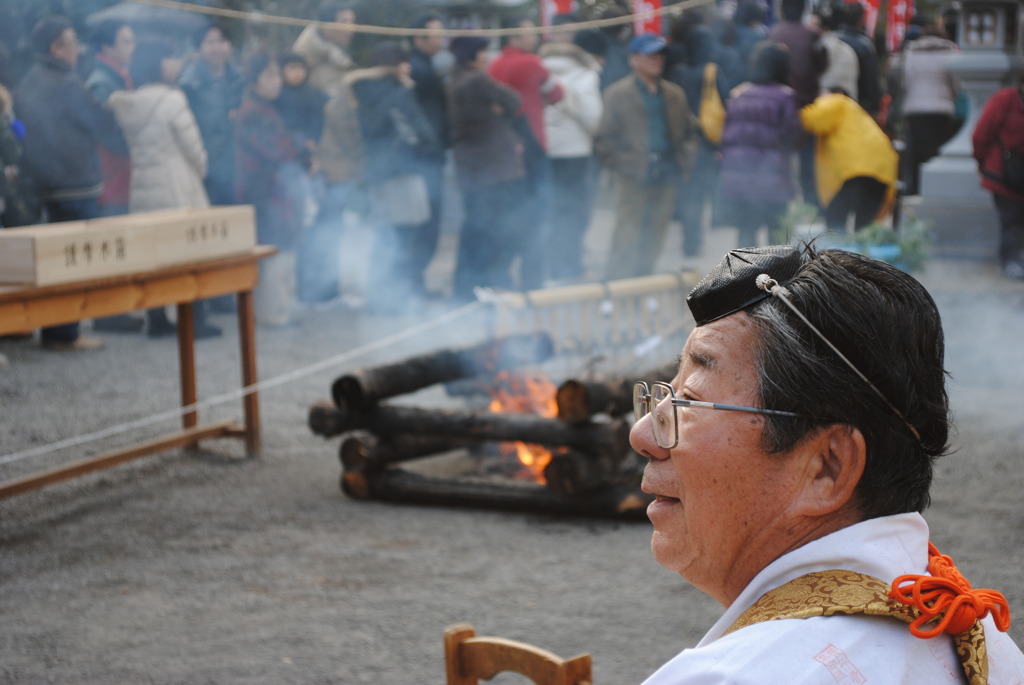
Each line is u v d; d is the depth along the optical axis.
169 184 9.63
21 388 8.21
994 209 12.64
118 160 9.88
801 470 1.19
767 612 1.15
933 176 12.92
